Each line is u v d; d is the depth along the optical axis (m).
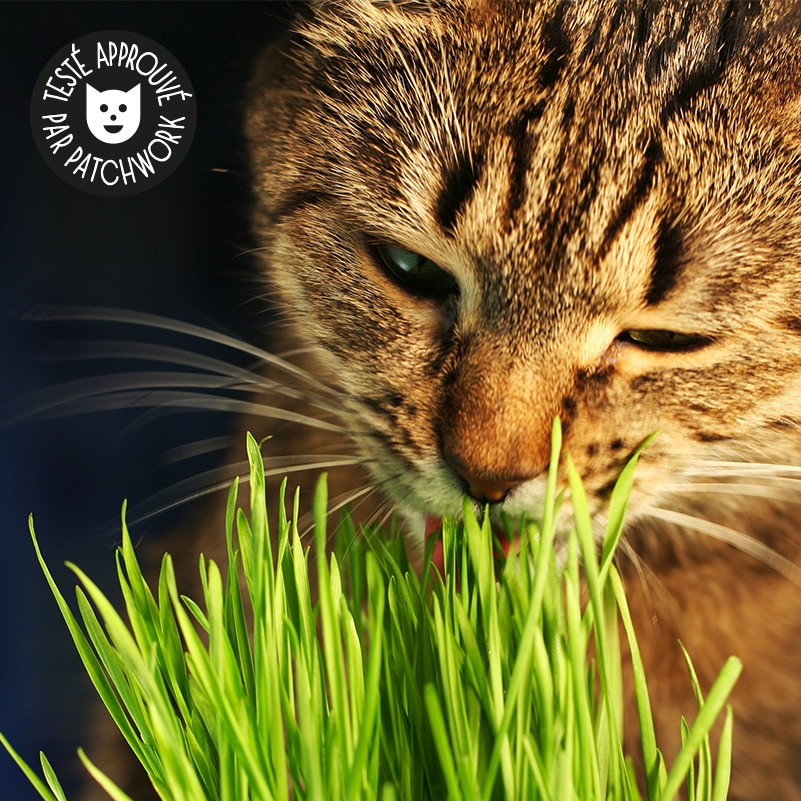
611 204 0.63
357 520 0.69
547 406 0.63
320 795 0.58
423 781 0.59
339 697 0.58
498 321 0.64
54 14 0.74
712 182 0.63
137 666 0.58
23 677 0.72
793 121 0.63
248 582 0.60
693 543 0.68
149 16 0.73
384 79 0.65
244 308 0.74
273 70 0.68
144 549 0.72
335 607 0.59
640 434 0.64
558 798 0.58
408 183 0.64
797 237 0.63
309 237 0.67
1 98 0.75
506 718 0.58
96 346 0.75
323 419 0.69
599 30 0.64
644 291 0.63
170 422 0.75
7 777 0.71
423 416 0.65
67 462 0.74
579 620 0.58
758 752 0.69
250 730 0.58
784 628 0.69
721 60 0.63
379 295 0.66
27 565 0.73
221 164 0.75
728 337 0.64
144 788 0.69
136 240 0.75
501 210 0.64
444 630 0.59
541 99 0.63
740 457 0.66
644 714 0.59
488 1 0.64
